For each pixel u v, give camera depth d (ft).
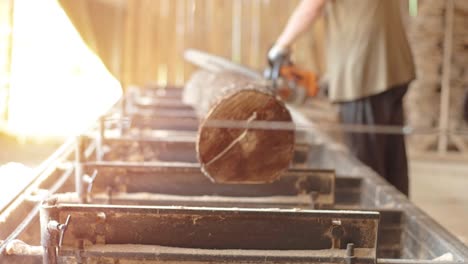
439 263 5.55
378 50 11.67
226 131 7.35
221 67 16.20
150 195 7.76
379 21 11.60
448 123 23.58
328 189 7.99
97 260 5.38
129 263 5.42
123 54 25.98
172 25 26.20
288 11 26.30
